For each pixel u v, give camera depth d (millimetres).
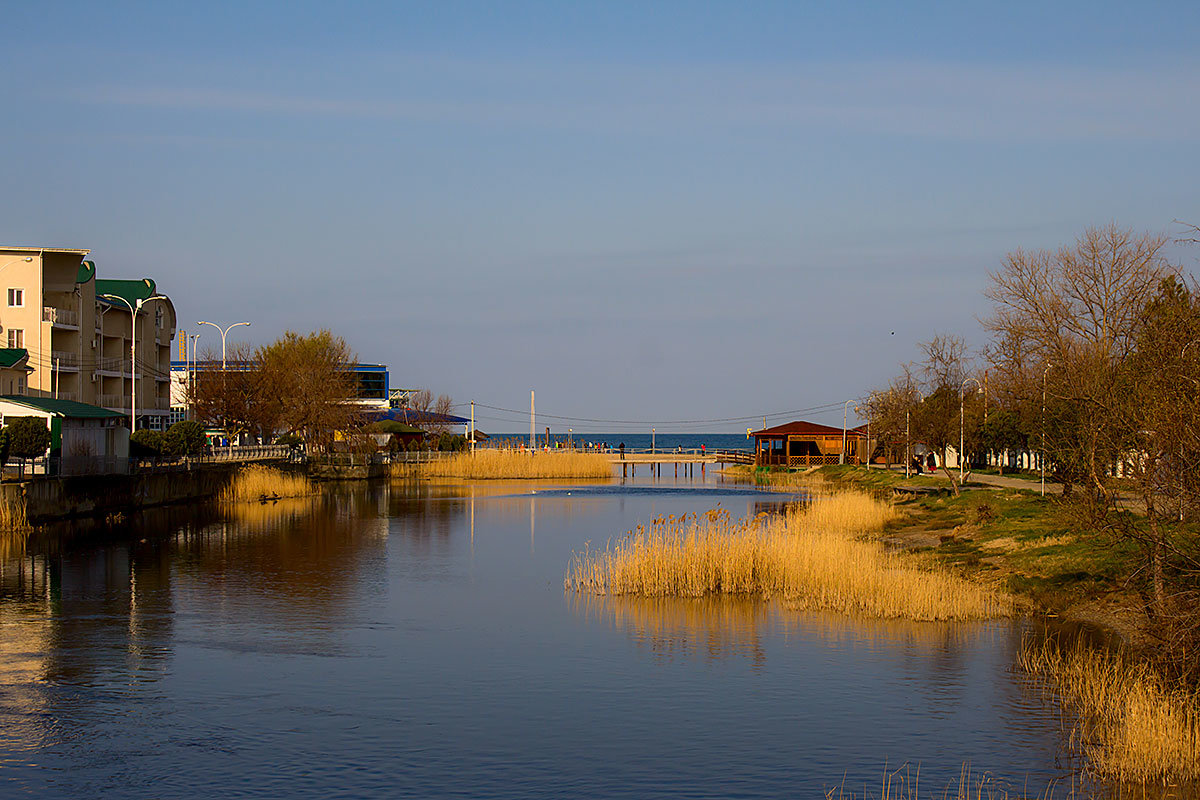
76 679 24812
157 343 99375
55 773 18812
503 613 32844
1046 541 39469
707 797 17828
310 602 34906
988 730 20859
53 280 77188
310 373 104500
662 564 36312
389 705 22891
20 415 59750
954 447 84688
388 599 35531
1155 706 19328
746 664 26062
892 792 17891
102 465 61625
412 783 18453
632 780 18562
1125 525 23219
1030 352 59156
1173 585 21578
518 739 20641
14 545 48312
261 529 58031
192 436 74688
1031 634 28391
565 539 54281
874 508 57156
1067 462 28250
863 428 133250
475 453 119938
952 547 43156
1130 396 23859
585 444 177250
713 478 125312
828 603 33031
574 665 26188
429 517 66938
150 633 29875
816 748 20031
